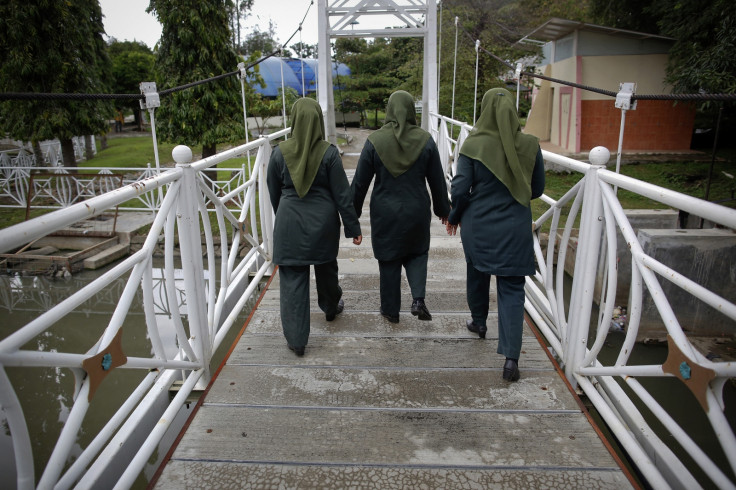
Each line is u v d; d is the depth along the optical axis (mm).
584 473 2012
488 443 2182
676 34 11383
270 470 2031
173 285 2391
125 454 2146
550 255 3166
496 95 2512
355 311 3484
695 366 1658
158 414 2498
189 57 9914
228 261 3508
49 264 7703
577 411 2402
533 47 16547
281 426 2297
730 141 14906
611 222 2309
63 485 1606
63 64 10672
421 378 2678
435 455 2109
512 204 2463
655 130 13789
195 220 2586
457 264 4449
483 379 2664
